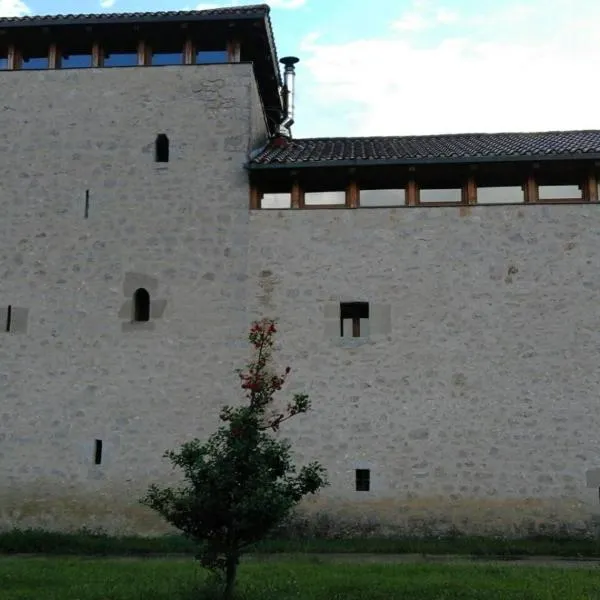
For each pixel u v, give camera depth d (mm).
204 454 9648
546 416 16500
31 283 17812
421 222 17562
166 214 17938
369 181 18016
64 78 18797
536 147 18062
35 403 17234
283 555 14359
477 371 16797
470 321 17031
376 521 16266
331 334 17188
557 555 14586
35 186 18281
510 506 16156
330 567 12453
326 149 19484
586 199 17547
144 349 17312
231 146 18188
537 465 16297
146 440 16875
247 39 19172
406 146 19578
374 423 16734
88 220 18016
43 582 11070
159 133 18391
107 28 18594
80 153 18375
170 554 14797
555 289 17062
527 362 16766
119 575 11555
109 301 17609
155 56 19156
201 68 18641
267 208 17922
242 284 17531
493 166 17453
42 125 18594
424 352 16969
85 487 16750
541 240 17312
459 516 16203
